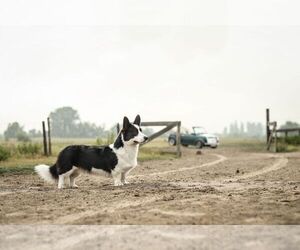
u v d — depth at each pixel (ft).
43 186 23.79
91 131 240.12
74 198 20.76
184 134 62.34
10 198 20.99
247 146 67.77
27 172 27.66
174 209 18.89
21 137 98.32
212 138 60.13
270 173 27.20
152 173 27.73
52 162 31.30
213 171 28.43
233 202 19.63
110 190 22.22
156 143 66.49
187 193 21.24
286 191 21.44
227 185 23.31
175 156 39.04
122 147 23.25
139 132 23.12
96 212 18.83
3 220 18.26
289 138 56.13
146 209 18.98
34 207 19.57
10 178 26.00
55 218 18.38
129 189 22.34
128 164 23.29
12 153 34.47
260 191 21.56
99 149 23.39
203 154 43.80
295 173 26.96
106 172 23.39
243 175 26.55
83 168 23.38
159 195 20.93
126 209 19.06
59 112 237.04
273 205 19.22
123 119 23.26
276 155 40.55
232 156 40.29
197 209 18.85
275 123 48.42
